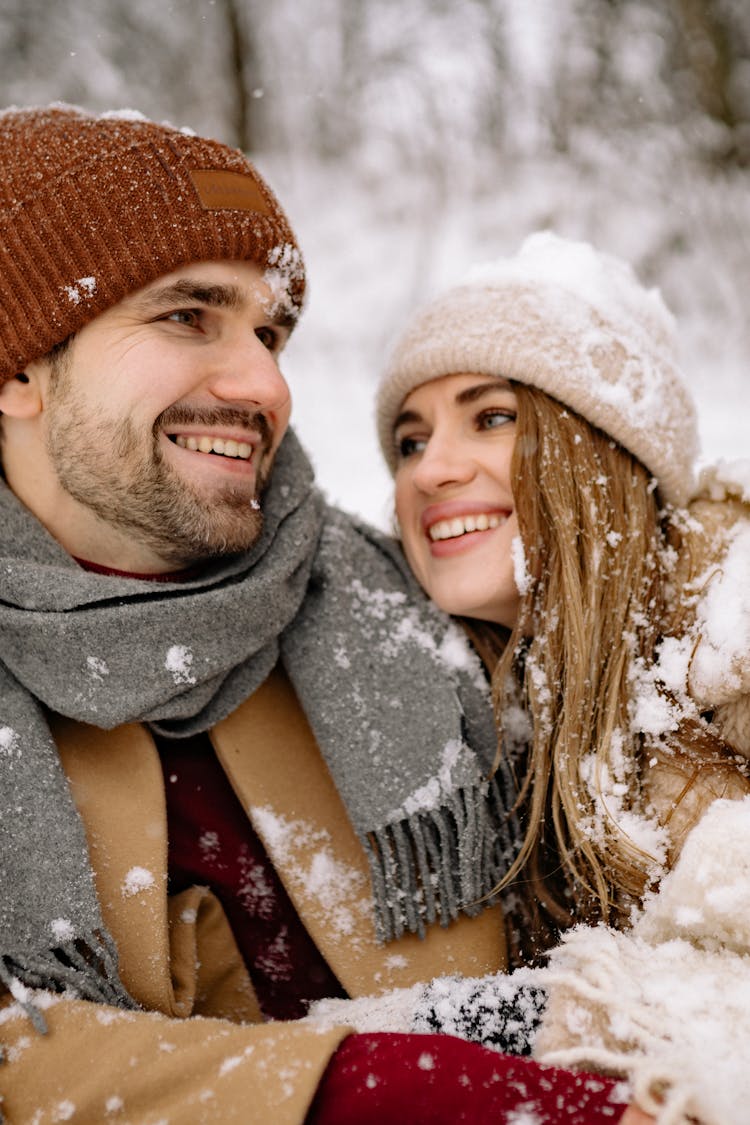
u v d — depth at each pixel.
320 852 1.43
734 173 5.77
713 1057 0.98
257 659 1.46
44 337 1.36
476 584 1.49
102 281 1.35
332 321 5.22
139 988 1.25
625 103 5.92
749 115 5.94
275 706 1.52
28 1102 1.07
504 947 1.40
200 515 1.40
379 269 5.51
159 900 1.29
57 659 1.29
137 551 1.45
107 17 6.00
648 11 5.98
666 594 1.45
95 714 1.29
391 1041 1.06
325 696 1.45
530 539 1.47
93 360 1.37
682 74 5.96
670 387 1.55
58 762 1.28
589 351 1.47
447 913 1.38
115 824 1.32
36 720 1.29
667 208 5.62
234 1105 1.01
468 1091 1.00
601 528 1.46
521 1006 1.15
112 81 5.86
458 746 1.41
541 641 1.47
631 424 1.47
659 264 5.46
